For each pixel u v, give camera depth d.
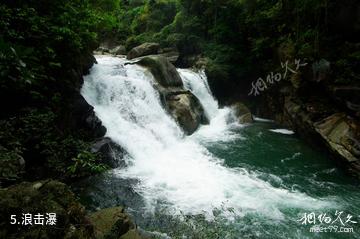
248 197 8.88
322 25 12.96
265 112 18.41
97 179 9.23
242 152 12.62
